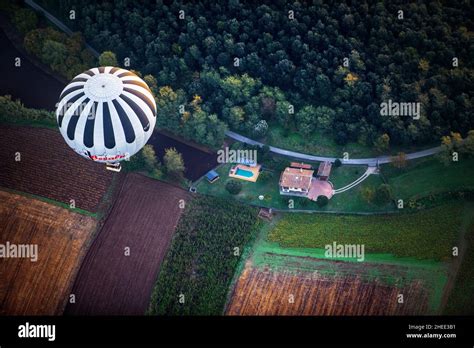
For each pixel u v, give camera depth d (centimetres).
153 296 13662
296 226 14612
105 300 13638
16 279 13838
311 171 15200
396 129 15362
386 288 13625
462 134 15462
